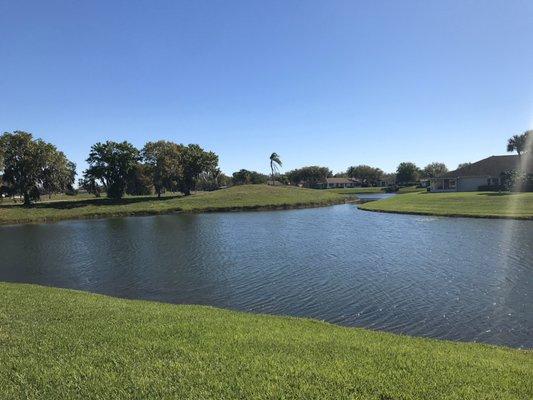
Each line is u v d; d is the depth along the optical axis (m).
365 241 29.00
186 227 42.78
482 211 43.06
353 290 16.61
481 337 11.66
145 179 83.50
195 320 10.85
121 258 25.55
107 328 9.88
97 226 47.50
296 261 22.73
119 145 80.00
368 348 8.75
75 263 24.58
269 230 37.88
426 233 31.53
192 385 6.79
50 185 73.31
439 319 13.11
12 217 57.44
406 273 19.02
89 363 7.73
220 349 8.40
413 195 71.69
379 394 6.49
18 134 69.75
